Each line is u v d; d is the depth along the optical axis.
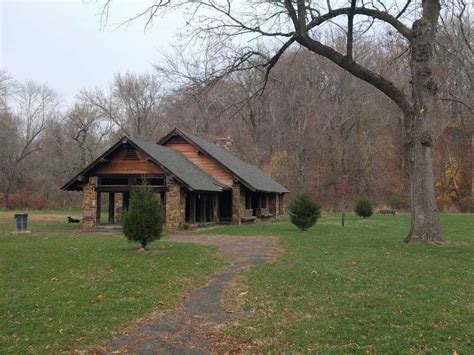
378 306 7.91
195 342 6.38
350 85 52.19
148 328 6.98
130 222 14.90
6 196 54.66
